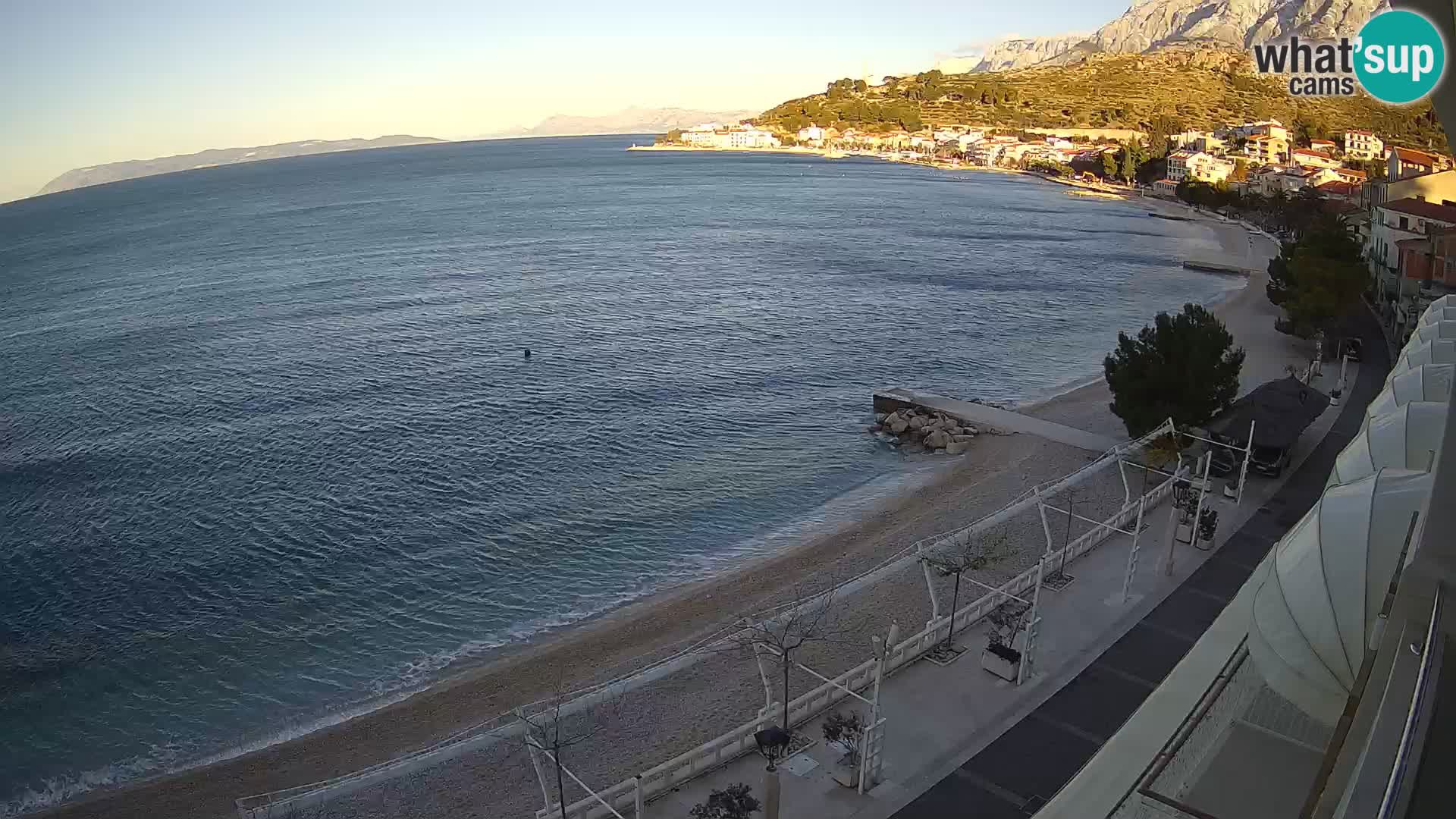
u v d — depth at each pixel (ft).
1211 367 159.53
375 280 463.83
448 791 95.71
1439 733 30.04
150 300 438.81
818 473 195.52
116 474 207.92
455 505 184.24
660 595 145.07
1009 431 203.10
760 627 100.01
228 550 167.53
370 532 172.86
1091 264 457.27
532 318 360.69
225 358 310.24
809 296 395.75
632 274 462.19
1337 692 51.31
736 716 104.47
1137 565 125.18
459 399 254.47
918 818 79.82
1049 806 61.00
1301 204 481.46
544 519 176.24
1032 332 322.75
